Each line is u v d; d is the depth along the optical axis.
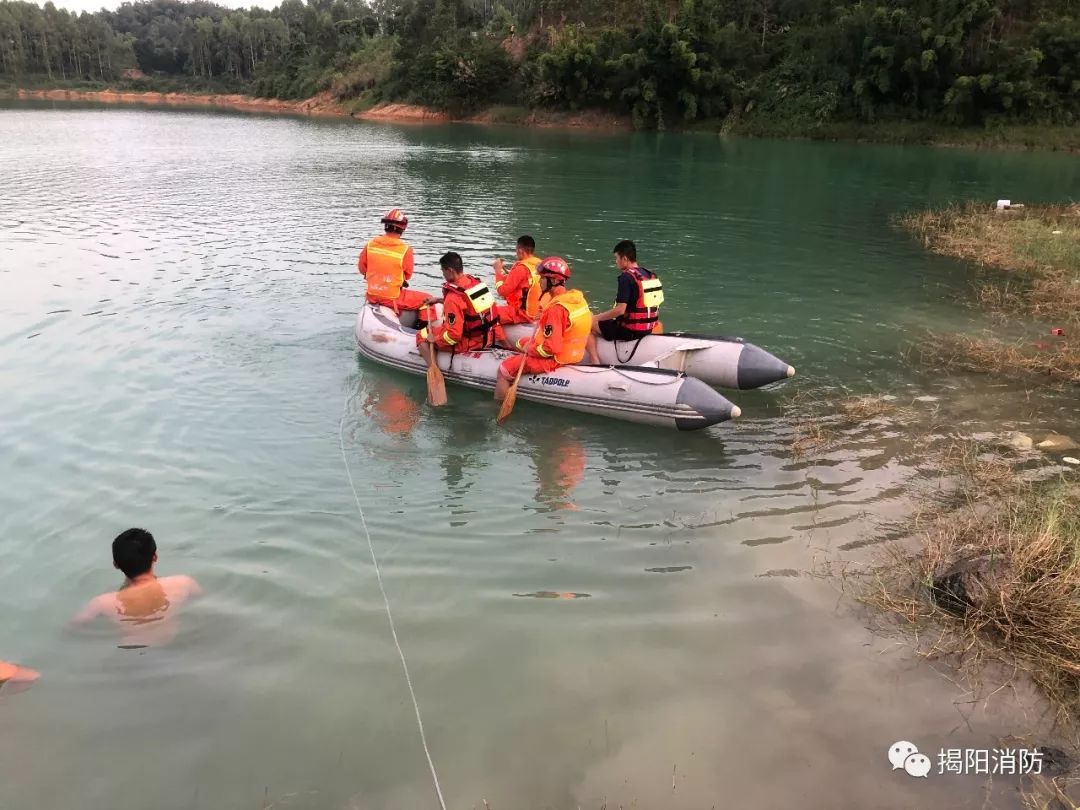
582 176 21.38
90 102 68.81
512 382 6.52
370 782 2.92
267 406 6.30
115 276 9.91
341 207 15.67
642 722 3.20
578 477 5.27
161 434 5.73
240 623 3.76
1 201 15.44
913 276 10.77
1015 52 32.59
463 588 4.05
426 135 36.16
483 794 2.87
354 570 4.19
